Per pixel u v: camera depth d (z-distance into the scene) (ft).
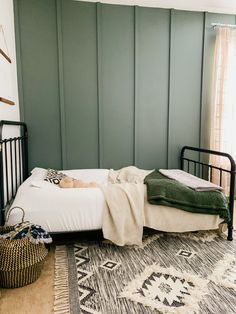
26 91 9.35
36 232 5.47
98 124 9.99
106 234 6.54
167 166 10.68
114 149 10.23
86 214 6.52
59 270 5.84
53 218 6.34
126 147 10.31
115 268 5.95
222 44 10.11
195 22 10.23
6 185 6.75
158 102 10.36
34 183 6.89
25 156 9.29
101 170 9.41
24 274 5.20
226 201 7.29
